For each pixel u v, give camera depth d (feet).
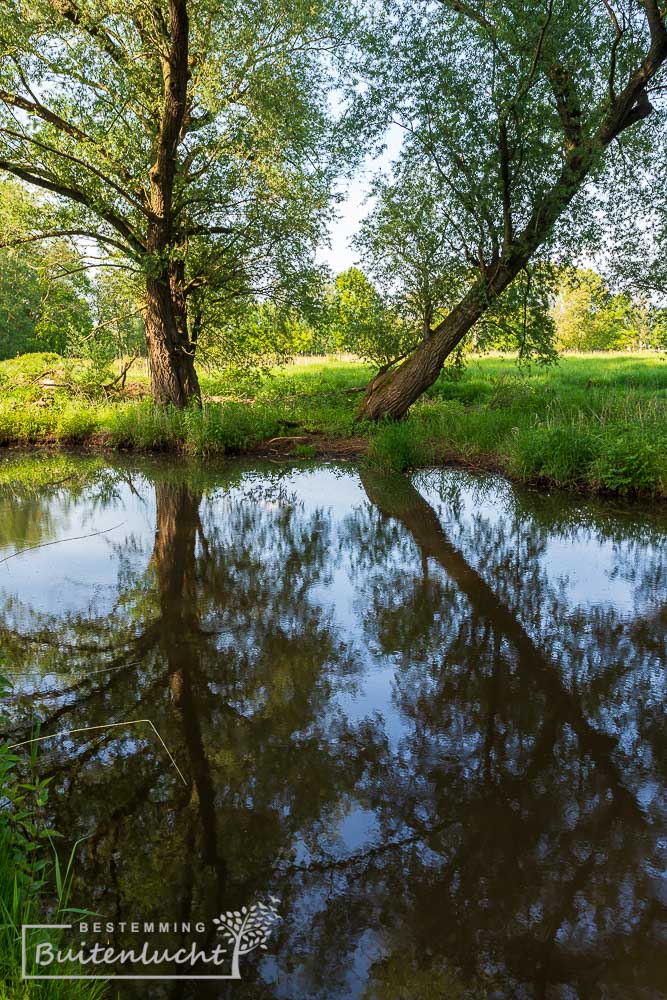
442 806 11.17
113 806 11.03
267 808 11.10
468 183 38.83
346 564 23.70
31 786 9.29
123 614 19.10
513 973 8.17
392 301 46.52
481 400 59.11
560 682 15.23
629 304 44.86
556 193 35.99
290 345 55.67
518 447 35.76
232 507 31.94
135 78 40.83
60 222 46.78
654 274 42.80
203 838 10.38
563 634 17.61
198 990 7.95
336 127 41.93
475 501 32.07
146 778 11.79
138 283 49.42
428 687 15.08
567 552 24.32
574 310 158.30
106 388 58.34
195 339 52.90
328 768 12.18
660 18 33.14
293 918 9.01
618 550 24.36
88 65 40.09
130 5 39.68
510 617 18.81
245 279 50.67
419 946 8.59
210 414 46.93
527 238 38.58
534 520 28.45
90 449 48.55
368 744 12.92
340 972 8.23
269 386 73.26
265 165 44.34
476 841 10.35
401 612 19.36
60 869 9.69
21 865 8.47
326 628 18.28
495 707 14.24
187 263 50.55
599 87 36.32
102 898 9.23
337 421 48.83
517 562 23.39
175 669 15.85
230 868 9.81
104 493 35.09
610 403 43.19
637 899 9.22
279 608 19.69
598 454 33.06
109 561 23.98
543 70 35.22
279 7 42.45
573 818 10.84
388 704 14.38
